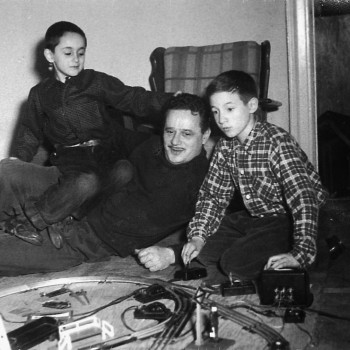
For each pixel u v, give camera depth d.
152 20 4.06
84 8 4.11
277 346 1.66
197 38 4.03
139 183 2.81
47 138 3.31
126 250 2.79
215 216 2.59
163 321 1.91
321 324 1.89
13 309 2.14
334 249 2.73
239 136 2.42
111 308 2.10
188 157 2.64
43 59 4.18
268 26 3.92
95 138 3.00
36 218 2.64
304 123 3.93
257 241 2.38
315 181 2.56
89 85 2.97
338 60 6.38
